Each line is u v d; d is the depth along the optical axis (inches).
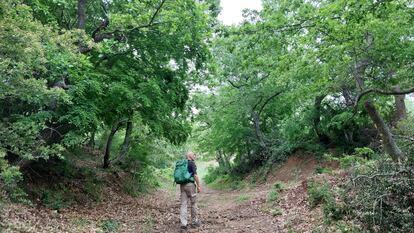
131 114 507.8
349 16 261.9
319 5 347.3
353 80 376.5
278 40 367.6
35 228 280.8
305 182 473.1
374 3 250.5
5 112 358.9
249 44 374.0
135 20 470.6
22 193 312.5
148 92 468.1
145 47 513.7
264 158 1029.2
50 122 384.5
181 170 358.9
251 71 909.2
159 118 528.4
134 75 479.2
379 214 238.2
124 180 715.4
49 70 324.8
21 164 366.9
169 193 874.8
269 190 633.0
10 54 239.1
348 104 701.9
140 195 701.9
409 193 237.8
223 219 402.3
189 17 455.5
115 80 463.8
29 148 274.7
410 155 286.8
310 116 834.8
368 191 254.4
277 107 988.6
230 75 964.6
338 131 804.0
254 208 458.0
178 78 559.2
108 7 535.2
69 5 475.2
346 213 280.1
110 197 553.3
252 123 1074.1
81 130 396.8
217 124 1063.0
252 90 964.0
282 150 931.3
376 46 301.1
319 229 272.7
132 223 378.0
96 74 415.5
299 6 345.1
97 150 895.1
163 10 460.4
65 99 288.8
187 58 545.3
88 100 416.5
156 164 1127.0
